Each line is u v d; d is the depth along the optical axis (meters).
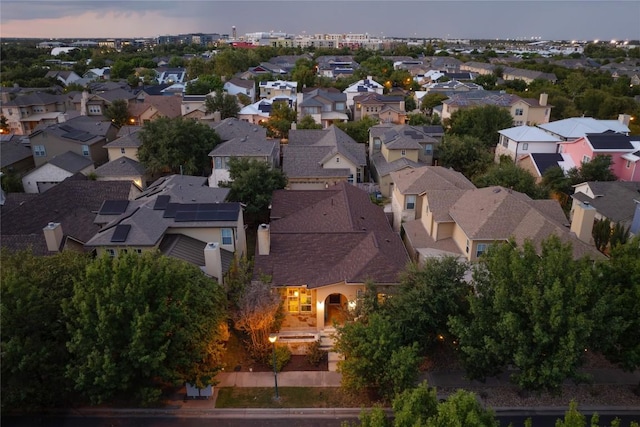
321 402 23.75
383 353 22.03
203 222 32.06
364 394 24.11
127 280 21.56
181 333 21.80
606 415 22.97
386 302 25.70
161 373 21.25
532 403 23.69
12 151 59.50
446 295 24.06
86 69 154.00
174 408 23.34
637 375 25.56
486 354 21.91
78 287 21.33
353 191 41.09
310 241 31.81
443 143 59.09
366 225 35.00
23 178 52.59
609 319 21.53
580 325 19.62
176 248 30.89
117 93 91.94
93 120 72.12
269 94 107.88
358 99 92.81
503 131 62.78
